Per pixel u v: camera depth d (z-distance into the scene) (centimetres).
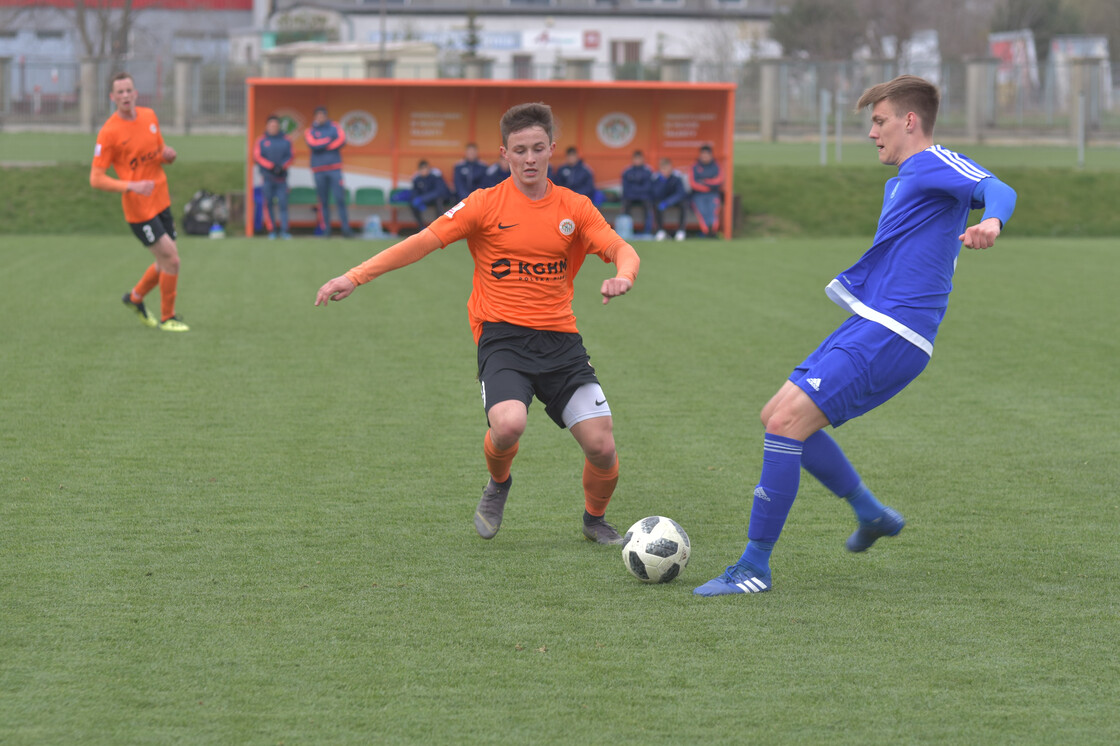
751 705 1287
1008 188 1504
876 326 1630
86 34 19162
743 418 2911
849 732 1224
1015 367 3606
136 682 1338
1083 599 1644
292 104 8456
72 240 7731
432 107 8569
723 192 8669
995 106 14575
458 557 1830
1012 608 1606
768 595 1659
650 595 1656
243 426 2752
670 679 1355
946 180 1580
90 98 14112
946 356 3794
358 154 8569
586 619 1553
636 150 8512
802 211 9238
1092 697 1314
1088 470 2422
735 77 15250
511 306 1842
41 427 2695
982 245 1461
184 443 2575
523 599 1633
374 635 1488
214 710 1266
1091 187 9738
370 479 2309
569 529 2002
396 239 8169
